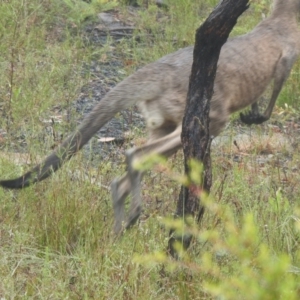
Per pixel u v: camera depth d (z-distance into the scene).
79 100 15.71
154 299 8.53
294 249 9.19
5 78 15.40
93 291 8.49
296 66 16.47
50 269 9.02
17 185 9.95
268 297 6.10
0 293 8.43
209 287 6.53
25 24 17.73
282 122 15.24
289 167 12.95
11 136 13.33
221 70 10.84
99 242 9.64
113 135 14.26
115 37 18.97
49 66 16.52
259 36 11.62
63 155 10.27
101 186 11.12
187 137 9.04
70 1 18.97
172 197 11.04
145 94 10.43
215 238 7.28
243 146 13.88
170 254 9.08
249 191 11.17
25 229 9.99
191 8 20.02
